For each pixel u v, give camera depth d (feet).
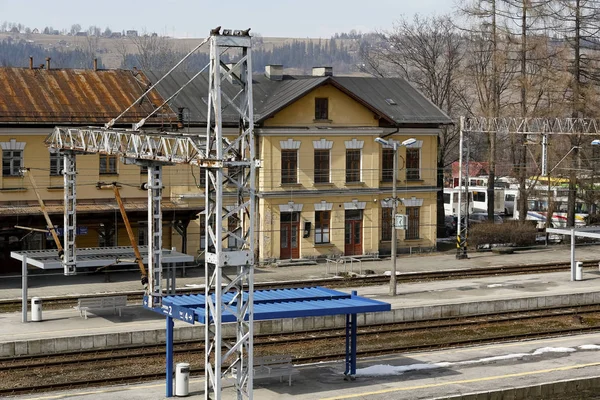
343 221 192.54
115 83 182.91
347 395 97.25
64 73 181.06
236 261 84.99
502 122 225.35
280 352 120.88
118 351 117.19
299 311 97.19
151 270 102.78
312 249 189.37
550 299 152.25
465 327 137.90
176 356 116.78
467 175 194.39
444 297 152.87
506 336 128.98
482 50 239.91
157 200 104.06
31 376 106.63
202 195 178.50
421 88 258.98
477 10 232.32
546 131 200.85
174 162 95.71
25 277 128.98
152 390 98.73
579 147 222.48
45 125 167.02
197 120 179.83
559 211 249.96
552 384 101.71
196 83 191.11
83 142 126.72
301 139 186.80
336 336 128.26
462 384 102.17
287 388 99.81
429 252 205.46
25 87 173.27
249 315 86.74
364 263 189.78
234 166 85.87
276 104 184.55
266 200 184.14
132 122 173.06
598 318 146.30
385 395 97.40
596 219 240.94
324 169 190.29
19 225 161.27
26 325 126.11
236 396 93.97
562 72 225.35
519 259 196.85
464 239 197.16
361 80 209.87
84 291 151.74
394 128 196.95
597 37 228.63
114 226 169.99
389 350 119.55
